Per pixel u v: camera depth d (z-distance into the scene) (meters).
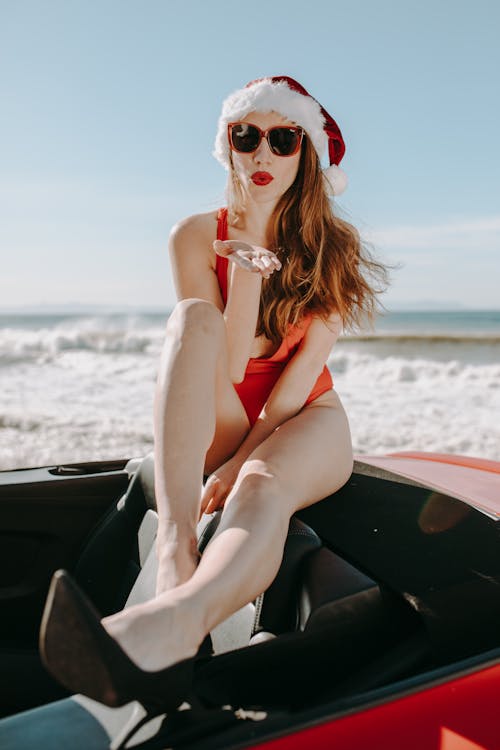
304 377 2.02
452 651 1.31
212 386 1.65
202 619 1.24
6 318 48.34
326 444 1.78
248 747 1.04
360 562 1.48
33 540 2.18
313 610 1.36
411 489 1.82
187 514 1.52
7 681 1.92
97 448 6.22
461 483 1.88
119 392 10.45
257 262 1.85
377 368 15.49
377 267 2.38
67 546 2.21
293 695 1.33
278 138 2.06
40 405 8.95
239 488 1.57
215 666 1.29
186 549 1.48
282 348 2.10
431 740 1.08
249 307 1.94
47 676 1.95
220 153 2.21
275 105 2.04
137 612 1.19
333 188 2.26
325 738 1.06
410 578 1.41
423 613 1.33
